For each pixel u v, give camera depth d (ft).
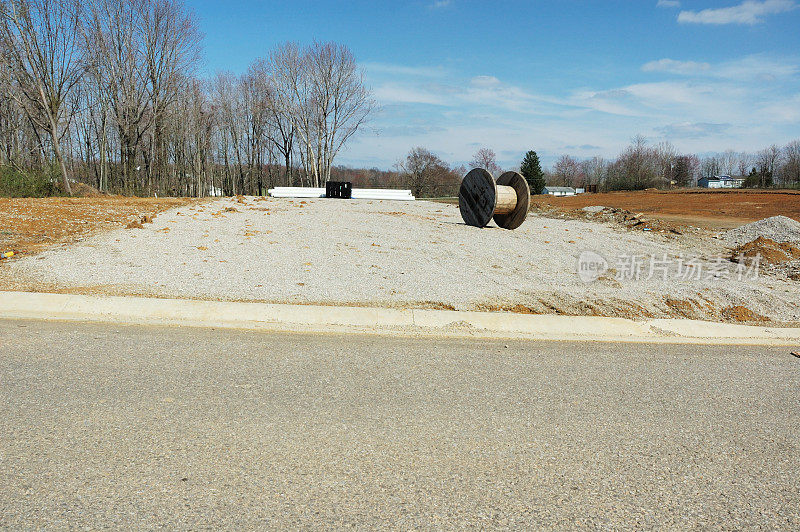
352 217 59.26
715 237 49.03
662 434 12.08
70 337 17.42
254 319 20.39
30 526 7.92
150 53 145.79
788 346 20.66
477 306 23.65
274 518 8.35
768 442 11.91
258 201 79.61
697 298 26.68
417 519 8.49
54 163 96.02
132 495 8.80
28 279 24.40
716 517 9.00
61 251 31.32
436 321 21.02
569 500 9.27
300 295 23.63
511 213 52.24
